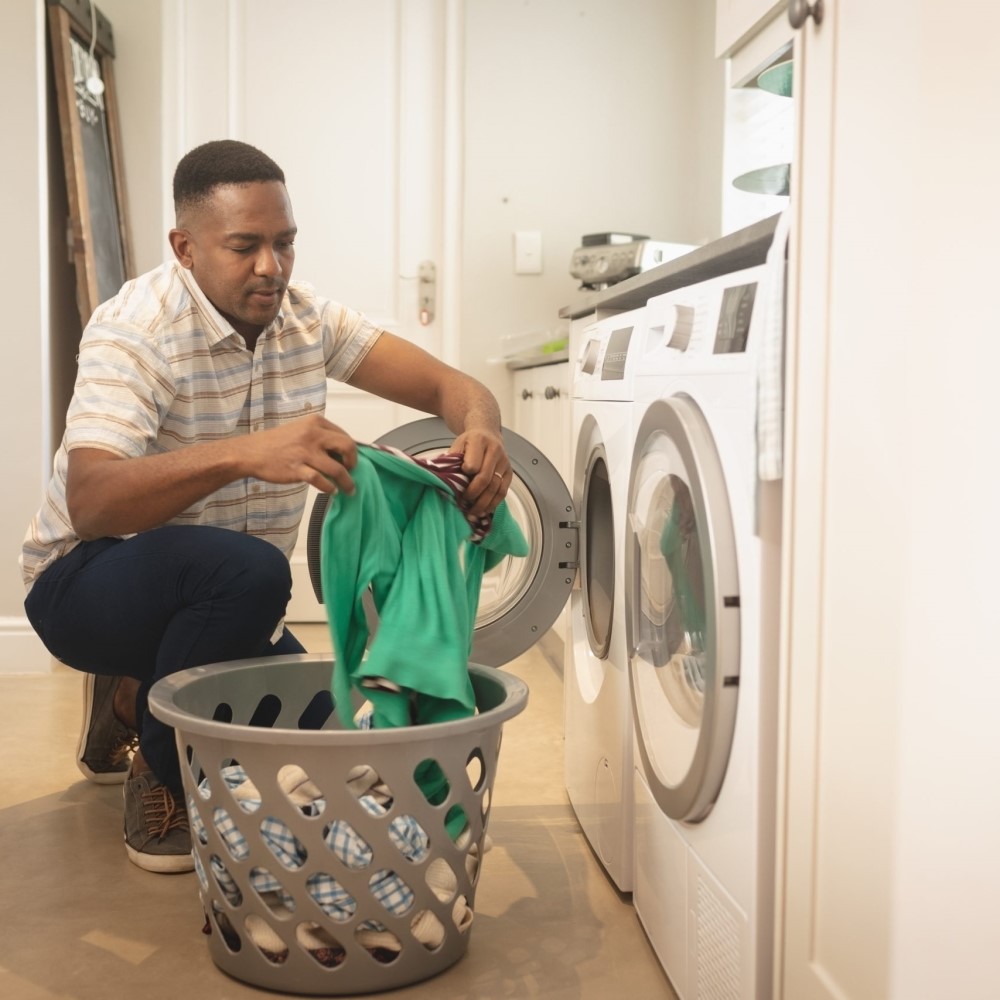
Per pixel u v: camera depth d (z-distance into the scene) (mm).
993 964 908
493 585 1988
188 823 1730
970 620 884
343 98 3727
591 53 3740
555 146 3752
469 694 1408
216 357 1666
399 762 1281
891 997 895
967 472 876
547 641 3277
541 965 1428
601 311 1977
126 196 3566
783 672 1072
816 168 1025
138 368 1558
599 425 1744
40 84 2914
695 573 1226
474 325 3775
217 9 3658
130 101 3596
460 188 3762
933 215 858
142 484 1396
